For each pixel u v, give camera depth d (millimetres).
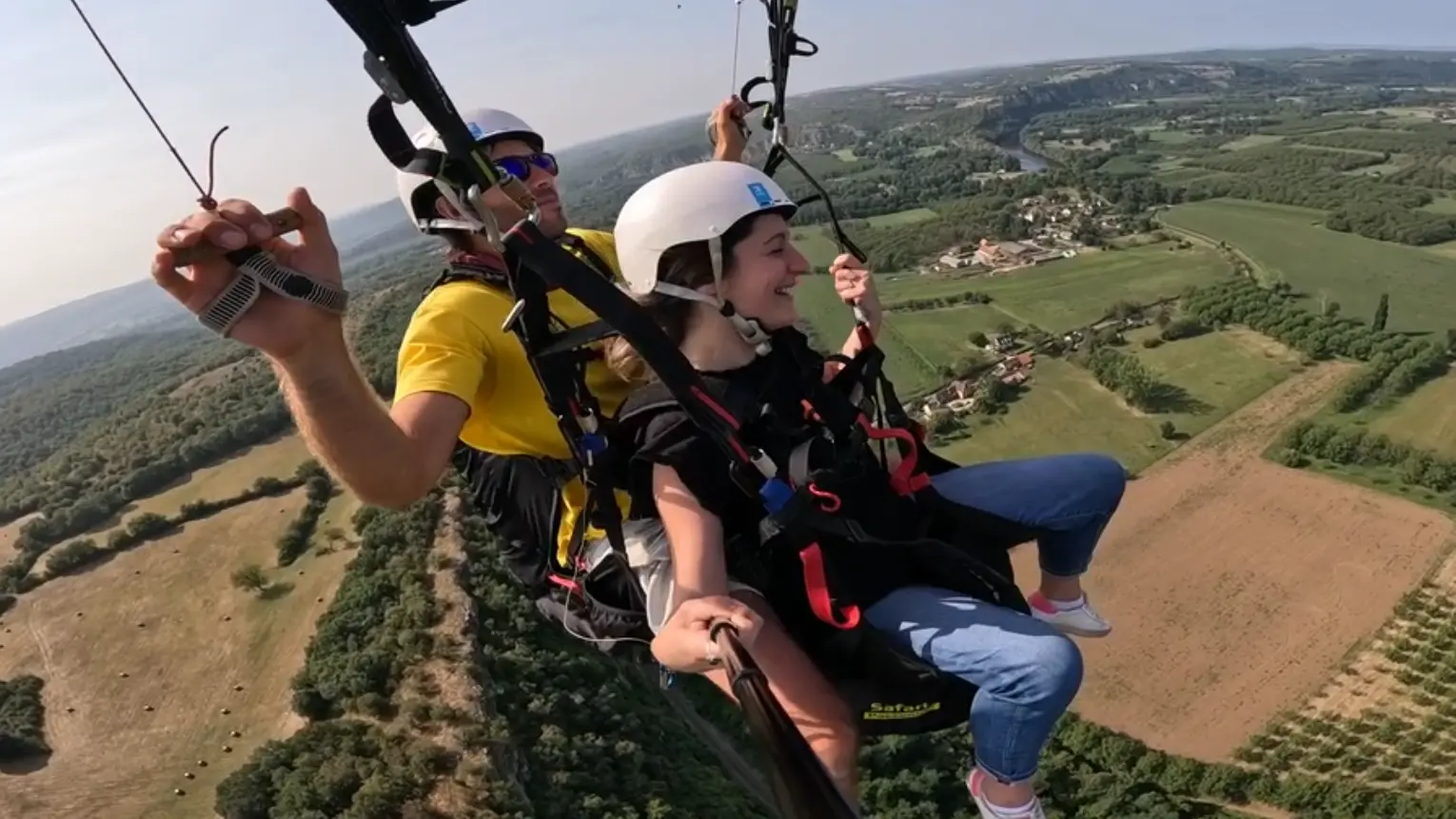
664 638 3365
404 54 2875
